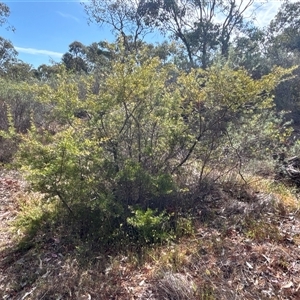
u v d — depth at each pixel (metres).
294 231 3.05
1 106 7.35
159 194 3.25
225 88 3.25
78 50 19.73
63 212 3.33
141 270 2.56
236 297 2.17
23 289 2.46
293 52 13.30
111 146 3.35
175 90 3.72
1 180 5.02
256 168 4.62
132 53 3.49
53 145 3.00
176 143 3.50
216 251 2.75
